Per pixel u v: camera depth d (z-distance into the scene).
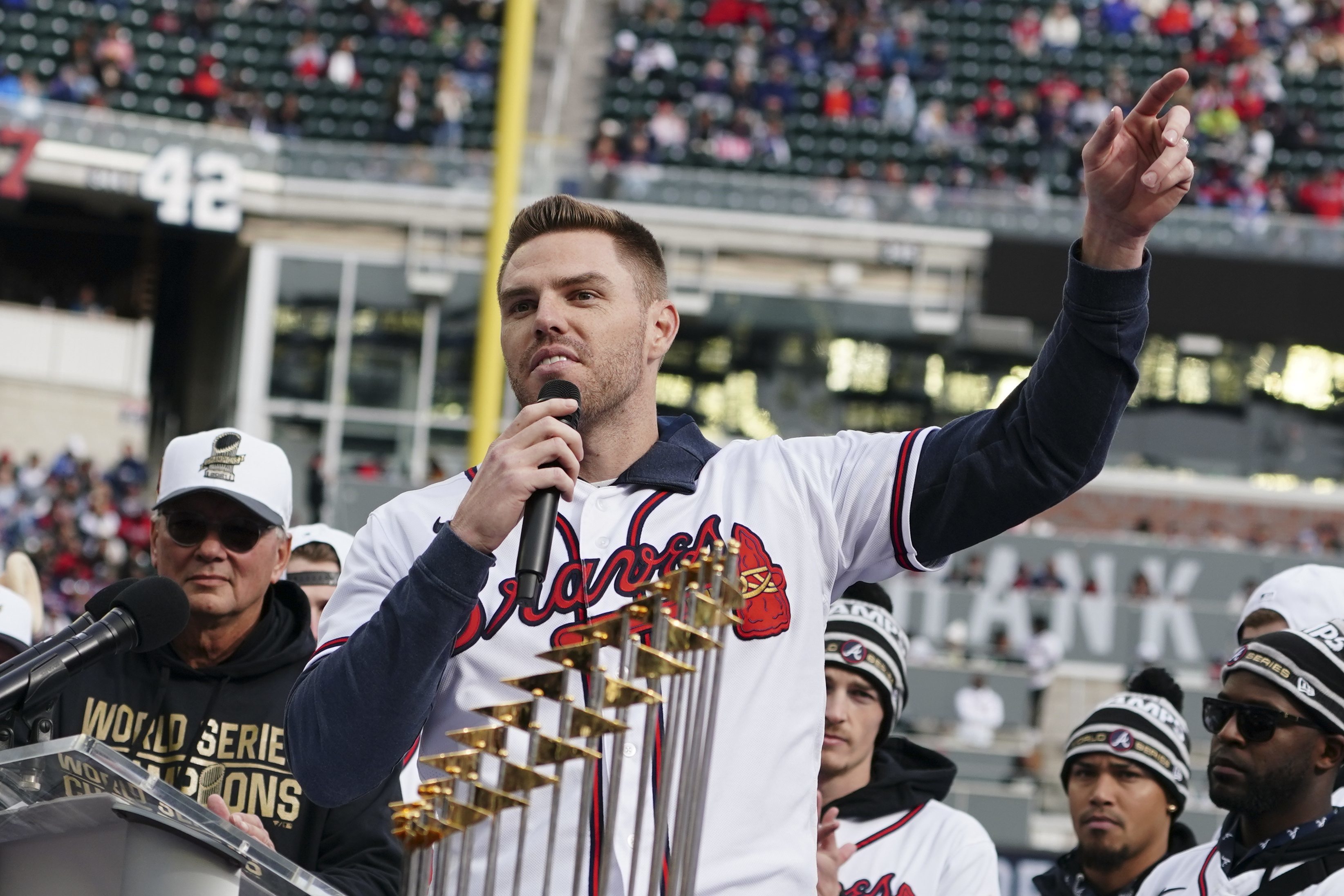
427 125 17.98
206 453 3.01
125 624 2.03
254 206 15.81
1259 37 20.41
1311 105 19.59
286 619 3.09
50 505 16.41
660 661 1.51
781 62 19.25
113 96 18.20
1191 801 9.99
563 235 2.07
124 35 18.78
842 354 15.48
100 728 2.84
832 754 3.29
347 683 1.82
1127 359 1.90
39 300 19.61
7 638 3.34
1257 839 2.86
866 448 2.05
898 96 18.80
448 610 1.80
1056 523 15.66
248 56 18.89
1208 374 15.77
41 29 18.78
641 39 19.70
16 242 19.56
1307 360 15.73
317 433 15.52
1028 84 19.61
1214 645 12.70
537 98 18.72
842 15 19.91
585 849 1.71
